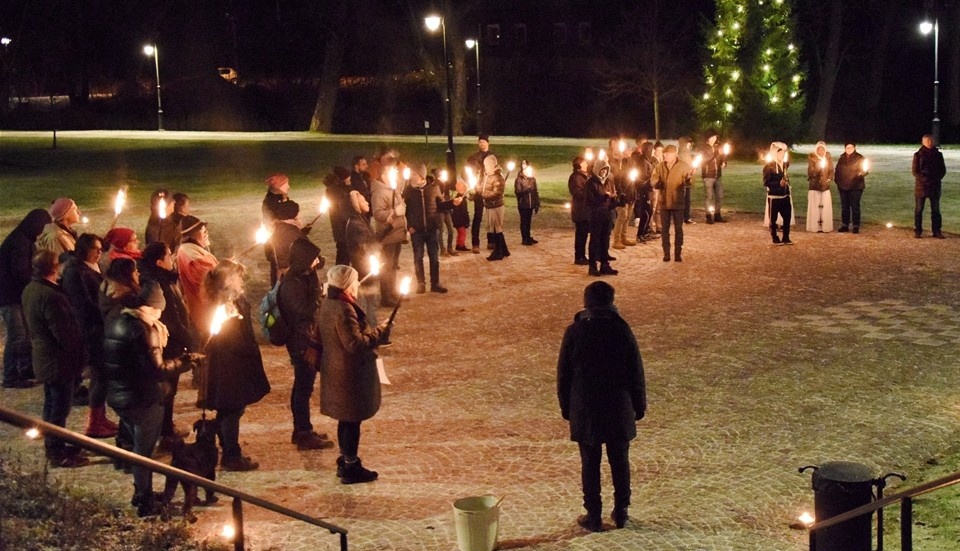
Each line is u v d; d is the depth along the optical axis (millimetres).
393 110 69125
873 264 18891
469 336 14375
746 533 7879
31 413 10938
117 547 7289
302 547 7617
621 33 63250
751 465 9414
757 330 14359
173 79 73062
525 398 11539
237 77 76562
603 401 7879
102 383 9891
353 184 17031
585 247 20094
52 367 9125
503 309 15969
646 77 59281
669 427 10508
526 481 9102
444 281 18141
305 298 9695
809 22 62281
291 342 9766
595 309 8000
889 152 43719
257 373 9172
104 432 9938
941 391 11492
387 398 11586
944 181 31422
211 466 8117
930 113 64125
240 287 9008
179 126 70375
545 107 69000
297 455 9766
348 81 71625
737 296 16547
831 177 22562
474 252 20875
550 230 24031
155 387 7961
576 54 69125
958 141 58844
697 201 28844
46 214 12148
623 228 21094
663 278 18078
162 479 9195
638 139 21984
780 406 11078
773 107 42031
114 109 71812
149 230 13539
